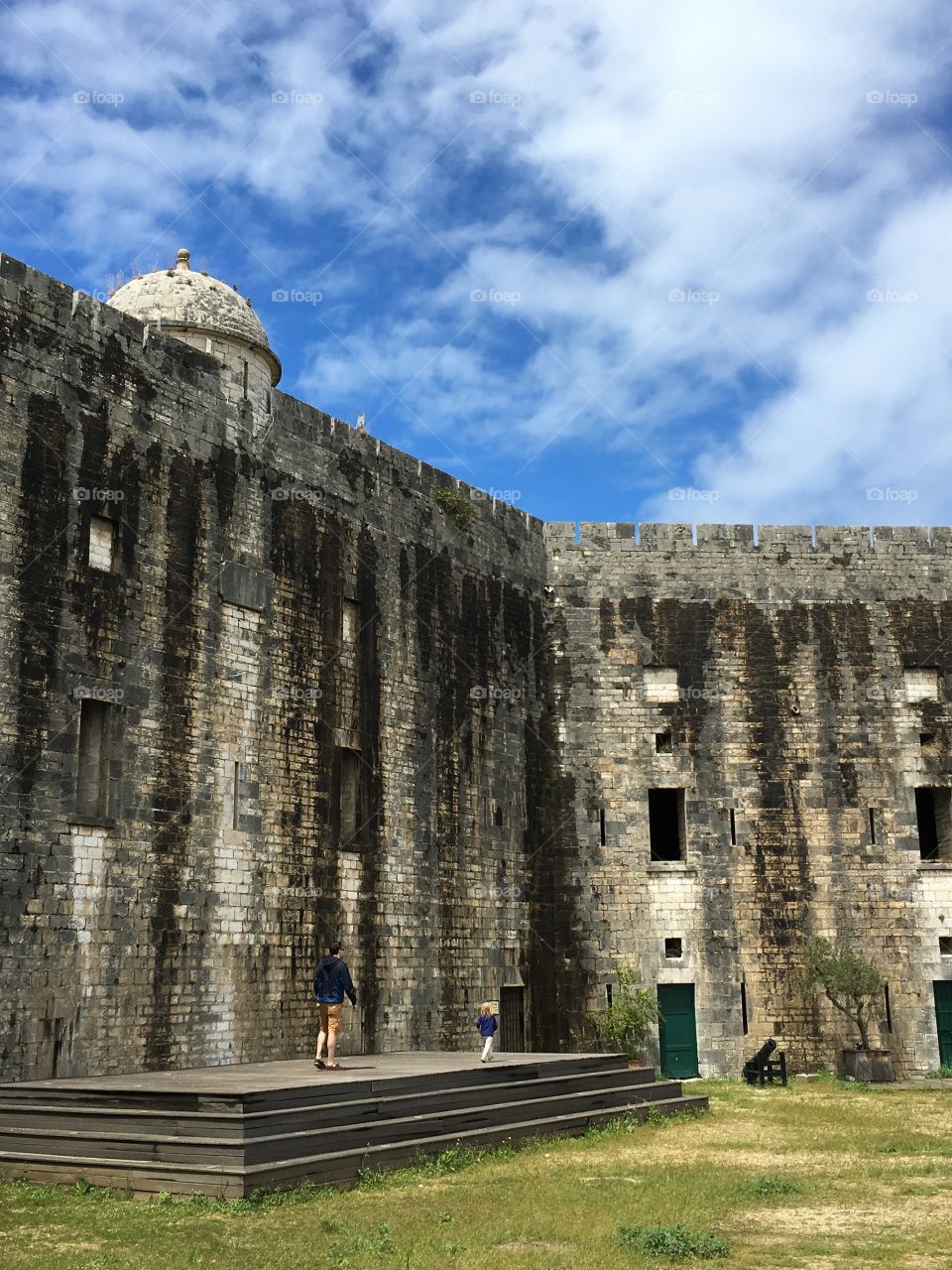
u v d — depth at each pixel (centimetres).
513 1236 1408
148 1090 1762
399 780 3123
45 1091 1877
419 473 3353
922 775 3744
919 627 3847
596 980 3550
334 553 3005
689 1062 3528
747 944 3600
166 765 2461
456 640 3400
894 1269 1280
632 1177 1794
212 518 2656
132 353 2512
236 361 2920
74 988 2200
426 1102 2002
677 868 3631
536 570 3784
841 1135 2262
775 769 3712
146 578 2472
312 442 2984
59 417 2325
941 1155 2038
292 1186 1616
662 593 3812
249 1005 2581
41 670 2219
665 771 3694
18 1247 1334
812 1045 3547
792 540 3881
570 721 3712
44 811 2188
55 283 2355
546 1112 2222
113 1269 1237
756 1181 1758
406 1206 1556
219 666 2623
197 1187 1580
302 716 2836
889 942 3622
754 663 3781
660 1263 1300
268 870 2683
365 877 2967
